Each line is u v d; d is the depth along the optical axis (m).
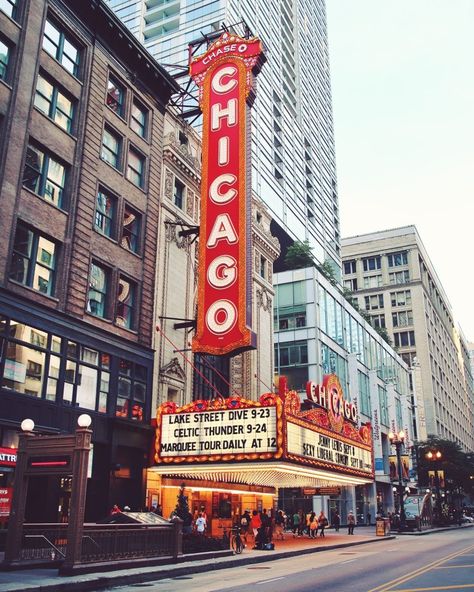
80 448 15.85
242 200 31.59
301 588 13.48
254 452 24.81
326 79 114.88
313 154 94.25
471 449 181.25
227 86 34.62
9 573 14.99
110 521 19.19
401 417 90.31
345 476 32.41
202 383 35.56
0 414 20.84
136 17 75.94
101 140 28.86
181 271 34.22
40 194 24.70
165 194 33.75
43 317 23.50
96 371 26.44
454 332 174.62
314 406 29.73
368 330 80.12
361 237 137.75
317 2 119.69
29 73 24.59
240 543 24.22
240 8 73.06
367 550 27.58
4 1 24.41
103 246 27.94
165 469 26.47
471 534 45.16
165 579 16.28
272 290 46.34
